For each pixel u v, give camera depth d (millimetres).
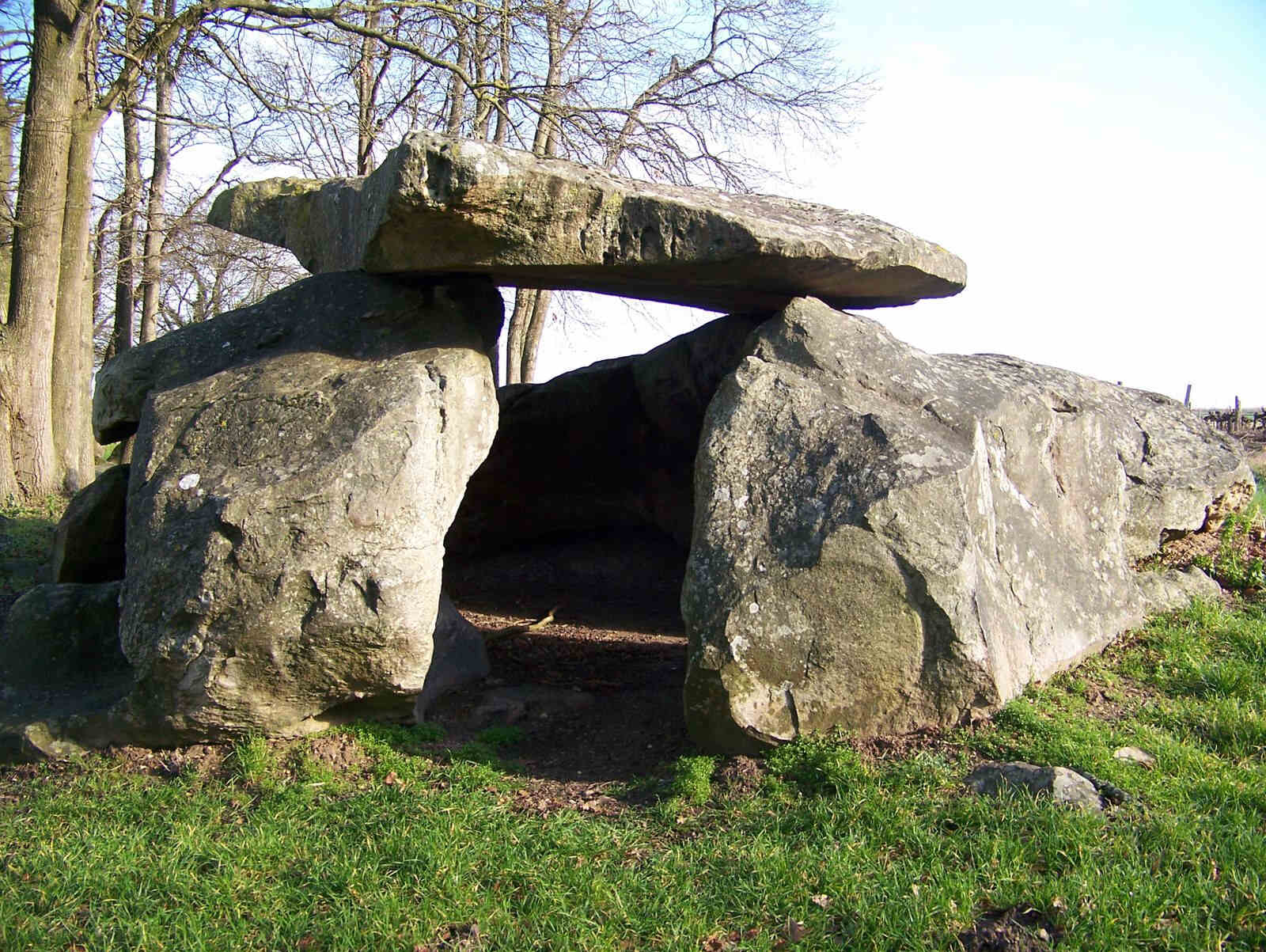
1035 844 4113
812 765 5008
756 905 3924
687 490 9719
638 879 4121
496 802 4922
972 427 5883
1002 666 5406
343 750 5488
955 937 3615
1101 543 7016
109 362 7129
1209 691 5938
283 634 5246
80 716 5539
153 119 14328
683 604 5473
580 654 7941
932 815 4449
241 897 4059
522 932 3797
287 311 6797
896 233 6773
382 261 6301
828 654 5184
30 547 10156
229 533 5305
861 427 5668
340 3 12812
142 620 5434
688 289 6988
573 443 10078
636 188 6137
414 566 5418
